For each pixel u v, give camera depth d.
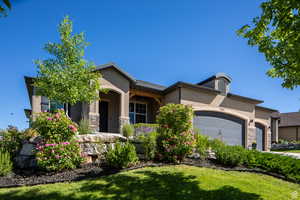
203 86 16.75
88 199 4.30
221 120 16.56
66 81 9.24
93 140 7.67
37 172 6.38
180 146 7.67
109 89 12.63
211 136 15.63
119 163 6.52
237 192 5.23
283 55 5.18
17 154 7.27
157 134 8.33
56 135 6.57
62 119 6.93
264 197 5.16
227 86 17.23
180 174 6.18
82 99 9.88
